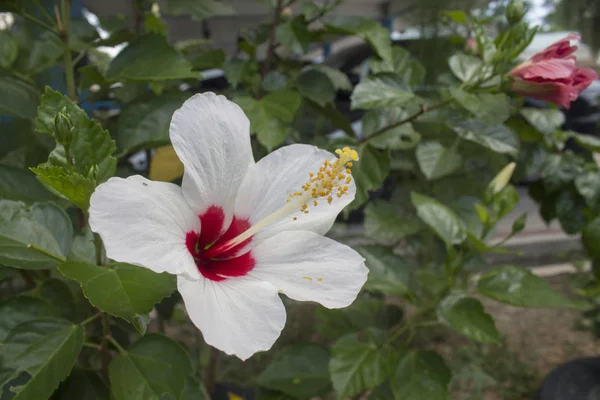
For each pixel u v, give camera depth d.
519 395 0.69
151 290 0.21
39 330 0.23
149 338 0.26
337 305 0.22
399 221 0.49
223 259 0.25
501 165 0.55
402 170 0.61
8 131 0.38
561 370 0.63
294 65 0.47
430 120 0.38
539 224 1.15
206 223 0.24
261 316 0.21
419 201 0.38
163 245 0.20
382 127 0.40
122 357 0.26
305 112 0.52
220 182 0.24
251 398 0.52
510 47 0.33
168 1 0.45
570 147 0.92
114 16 0.60
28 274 0.35
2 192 0.28
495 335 0.34
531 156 0.52
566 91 0.31
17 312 0.25
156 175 0.33
